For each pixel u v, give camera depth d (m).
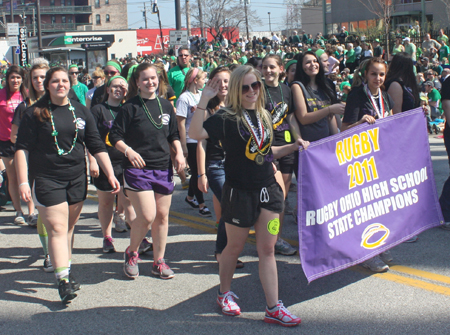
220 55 27.09
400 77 5.02
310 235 3.66
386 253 4.51
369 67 4.44
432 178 4.48
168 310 3.79
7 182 6.78
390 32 23.36
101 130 5.13
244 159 3.35
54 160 3.83
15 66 6.01
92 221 6.47
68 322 3.65
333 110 4.42
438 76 14.51
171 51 22.23
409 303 3.72
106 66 6.86
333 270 3.78
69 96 8.23
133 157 4.04
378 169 4.07
